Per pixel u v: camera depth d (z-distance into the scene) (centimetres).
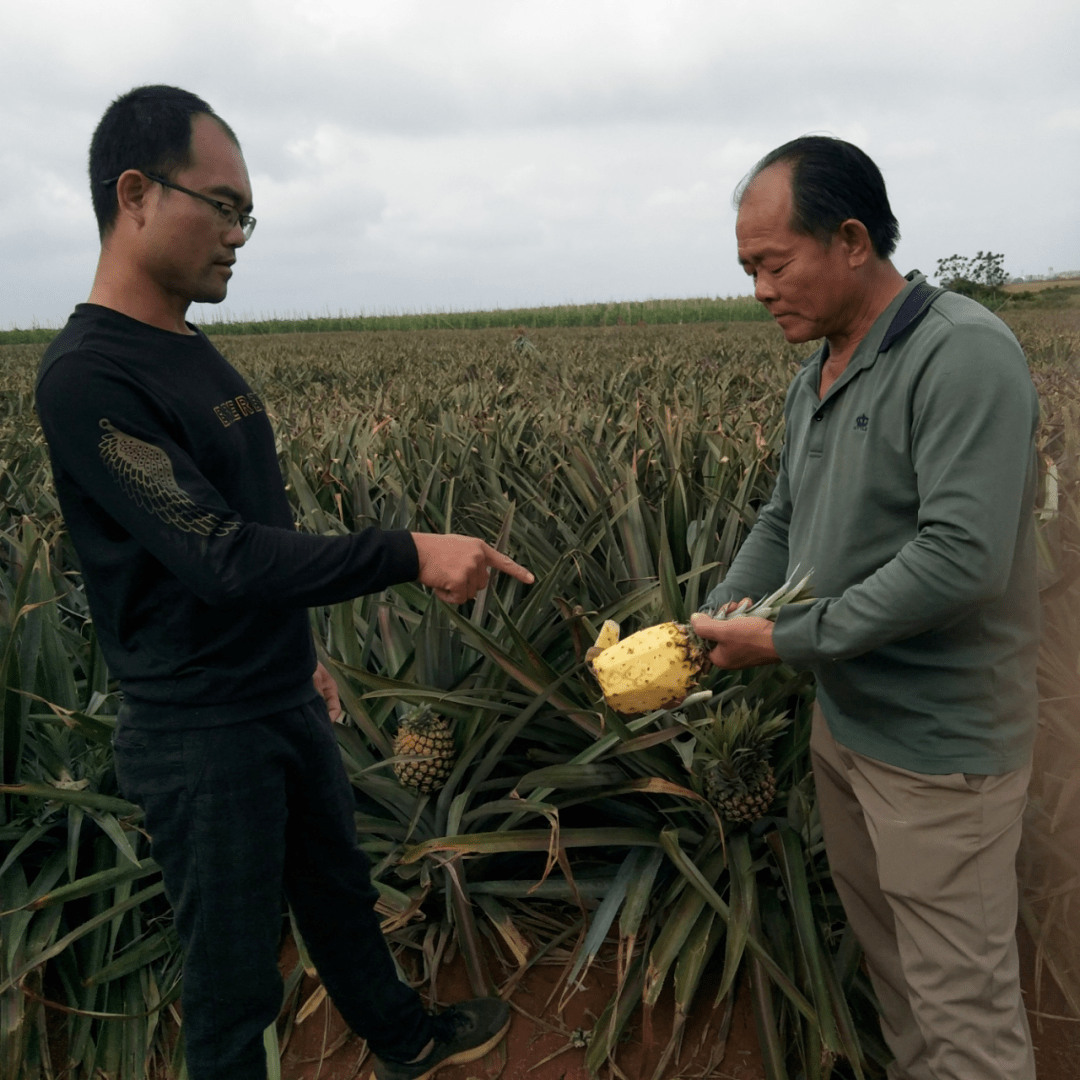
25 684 269
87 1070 224
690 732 238
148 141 143
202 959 160
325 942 188
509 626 242
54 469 147
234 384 166
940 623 144
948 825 157
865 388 157
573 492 380
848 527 162
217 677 152
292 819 177
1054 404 474
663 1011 230
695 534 317
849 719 170
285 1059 224
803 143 158
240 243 159
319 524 346
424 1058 206
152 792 155
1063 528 288
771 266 160
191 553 136
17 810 273
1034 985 230
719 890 244
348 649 279
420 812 258
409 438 510
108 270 151
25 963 231
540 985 240
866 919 190
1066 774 247
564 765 241
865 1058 209
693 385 755
